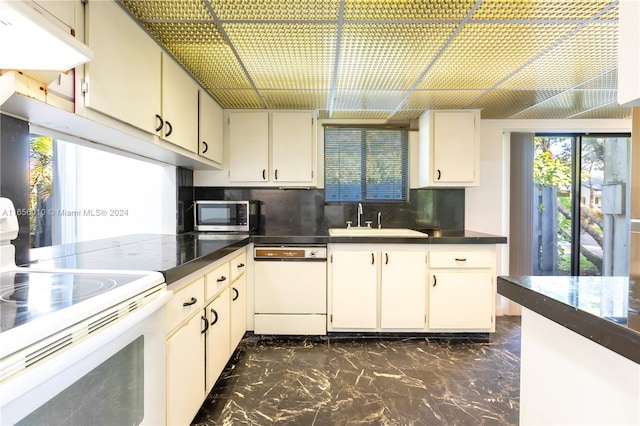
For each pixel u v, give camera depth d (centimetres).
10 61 91
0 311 74
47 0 95
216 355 175
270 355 226
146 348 104
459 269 249
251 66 200
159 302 104
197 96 218
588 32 164
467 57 191
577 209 323
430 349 237
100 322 81
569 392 83
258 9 145
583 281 100
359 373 202
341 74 212
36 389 65
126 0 137
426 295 250
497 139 312
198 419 158
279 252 248
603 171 323
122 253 155
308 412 164
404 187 315
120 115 132
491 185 313
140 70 147
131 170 247
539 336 94
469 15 151
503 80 223
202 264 147
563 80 223
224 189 303
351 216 309
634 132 105
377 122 312
